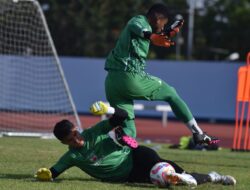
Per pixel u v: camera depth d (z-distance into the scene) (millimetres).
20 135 59438
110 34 192750
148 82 29938
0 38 83375
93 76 112125
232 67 107188
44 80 89000
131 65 29609
